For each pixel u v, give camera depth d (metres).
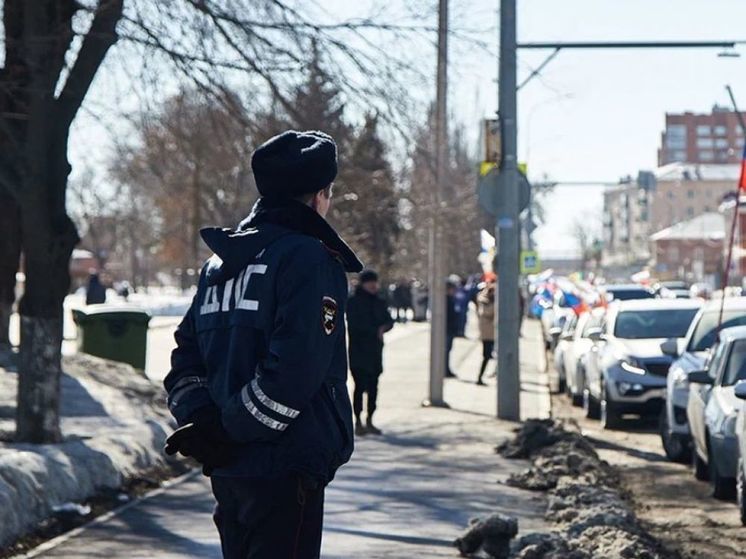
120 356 25.53
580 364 27.86
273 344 4.74
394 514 12.66
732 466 14.08
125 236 110.19
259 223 5.06
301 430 4.83
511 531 10.54
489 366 39.78
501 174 22.98
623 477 16.81
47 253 14.21
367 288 19.98
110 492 13.49
